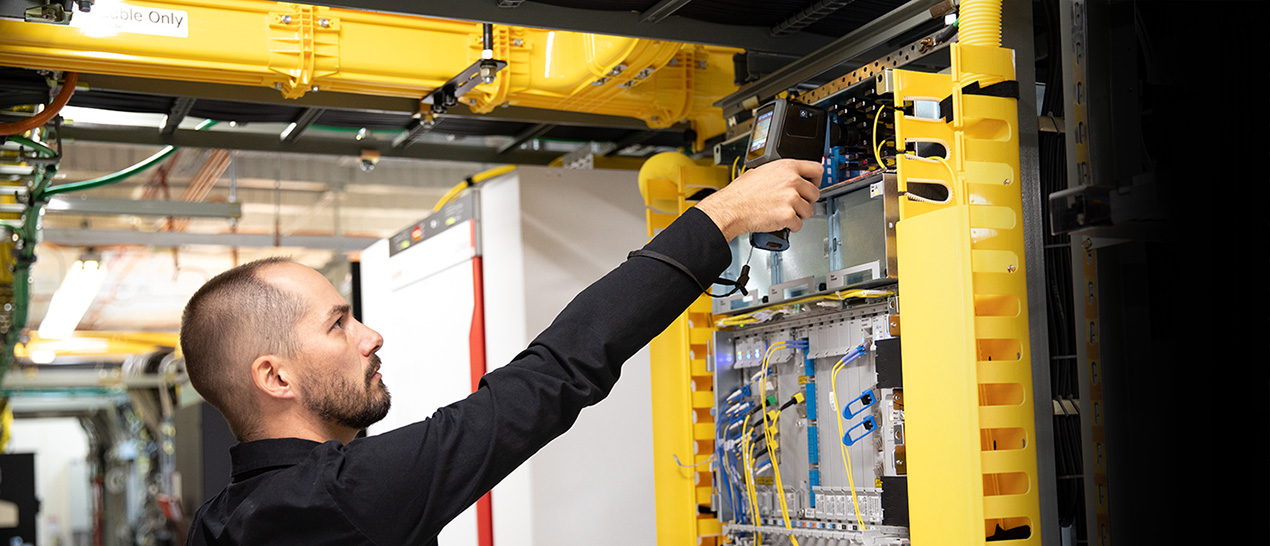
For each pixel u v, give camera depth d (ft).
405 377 13.93
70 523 71.67
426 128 12.51
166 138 12.81
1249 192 5.36
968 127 6.83
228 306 4.55
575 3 8.40
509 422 4.00
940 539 6.25
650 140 13.78
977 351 6.23
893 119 7.59
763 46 9.31
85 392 56.39
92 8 8.63
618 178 11.55
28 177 13.03
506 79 10.06
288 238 23.79
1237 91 5.39
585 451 11.00
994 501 6.12
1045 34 8.02
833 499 8.10
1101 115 5.81
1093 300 5.89
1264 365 5.26
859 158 7.75
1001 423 6.17
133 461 54.75
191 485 34.71
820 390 8.38
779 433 8.91
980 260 6.16
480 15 8.12
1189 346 5.48
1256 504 5.23
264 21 9.27
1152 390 5.61
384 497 3.99
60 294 24.95
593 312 4.05
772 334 8.98
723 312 9.14
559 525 10.77
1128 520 5.67
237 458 4.52
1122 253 5.73
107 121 12.38
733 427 9.30
